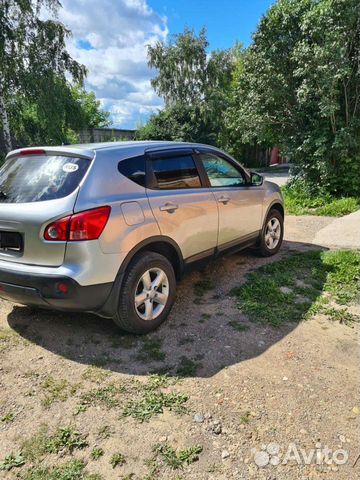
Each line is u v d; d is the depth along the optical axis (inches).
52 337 128.6
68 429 88.0
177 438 84.8
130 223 119.5
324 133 345.7
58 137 751.1
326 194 361.4
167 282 134.3
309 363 110.7
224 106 1080.2
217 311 144.6
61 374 108.7
